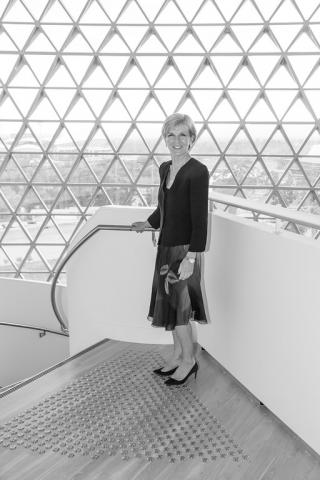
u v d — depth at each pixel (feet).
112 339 21.26
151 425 14.51
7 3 55.26
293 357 13.50
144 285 21.48
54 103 61.82
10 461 12.93
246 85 60.44
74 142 62.95
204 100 61.46
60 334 48.32
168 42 58.39
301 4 56.13
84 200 66.18
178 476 12.26
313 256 12.47
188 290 15.78
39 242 66.23
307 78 59.11
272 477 12.12
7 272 67.10
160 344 20.65
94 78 60.49
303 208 66.23
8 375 51.11
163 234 15.70
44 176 64.75
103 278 22.27
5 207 65.36
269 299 14.46
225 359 17.40
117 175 65.05
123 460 12.91
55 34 57.72
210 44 58.54
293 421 13.66
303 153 63.31
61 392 16.60
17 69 59.77
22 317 49.26
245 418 14.78
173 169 15.46
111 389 16.75
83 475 12.36
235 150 63.46
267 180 64.90
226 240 16.78
